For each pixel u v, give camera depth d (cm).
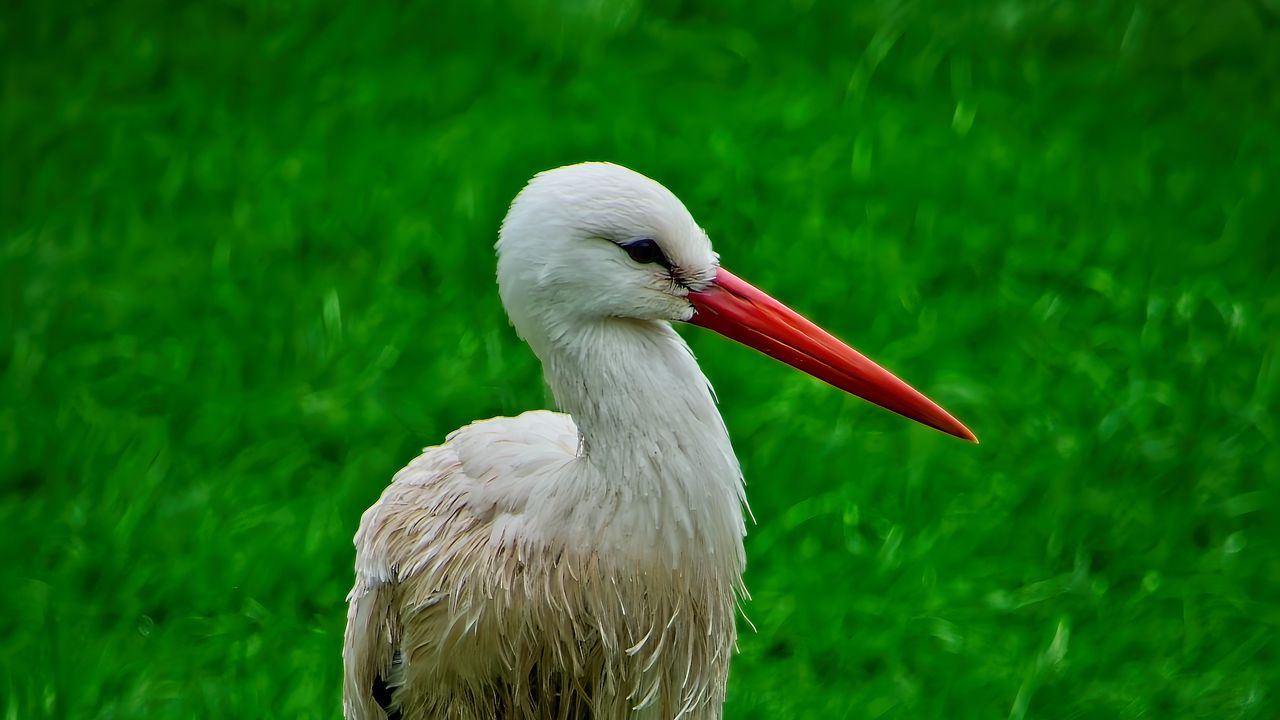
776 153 1302
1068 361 1061
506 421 647
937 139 1311
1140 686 820
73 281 1157
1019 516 941
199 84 1402
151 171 1291
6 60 1424
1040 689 816
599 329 567
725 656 639
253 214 1241
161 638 864
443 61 1447
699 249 575
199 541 927
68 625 873
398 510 634
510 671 605
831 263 1168
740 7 1516
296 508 963
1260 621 854
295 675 830
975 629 868
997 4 1467
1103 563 914
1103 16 1443
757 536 931
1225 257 1159
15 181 1270
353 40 1466
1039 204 1227
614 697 611
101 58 1431
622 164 1270
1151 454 965
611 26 1480
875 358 1073
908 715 811
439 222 1219
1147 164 1259
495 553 591
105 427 1016
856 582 901
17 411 1035
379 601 641
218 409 1040
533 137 1305
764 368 1074
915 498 953
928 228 1200
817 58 1448
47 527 943
